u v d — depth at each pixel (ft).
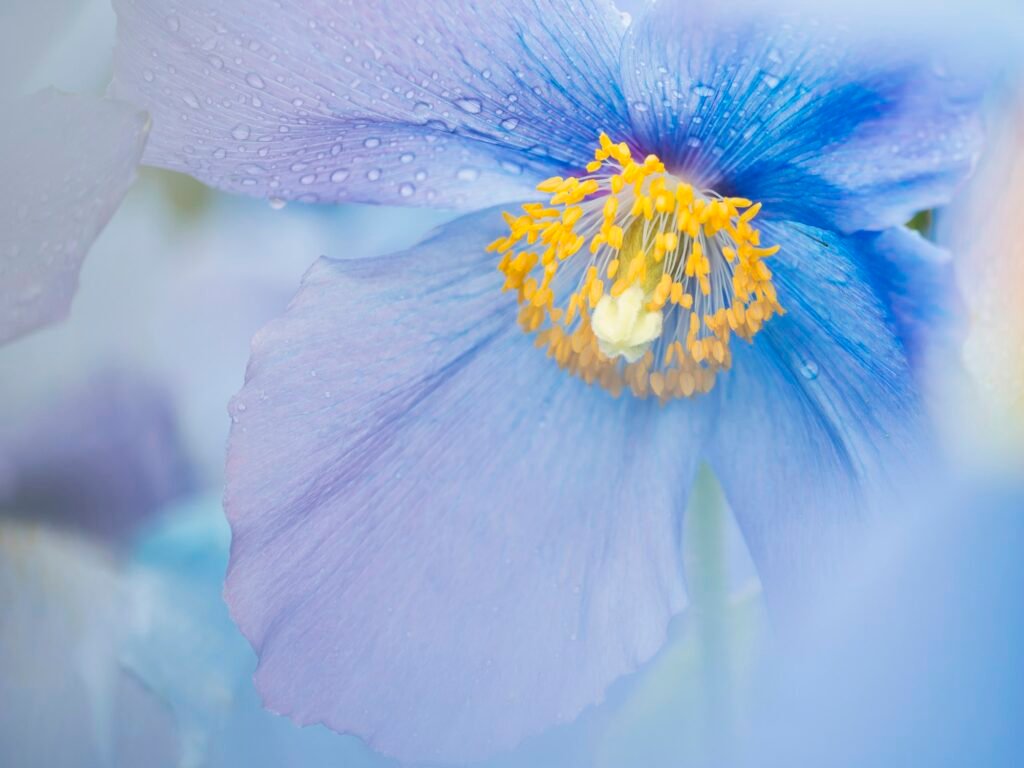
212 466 1.09
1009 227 0.84
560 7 0.86
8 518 1.05
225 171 0.90
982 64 0.81
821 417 0.90
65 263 0.84
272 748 0.97
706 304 0.92
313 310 0.90
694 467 0.92
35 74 0.94
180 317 1.08
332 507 0.90
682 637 0.94
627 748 0.93
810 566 0.89
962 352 0.82
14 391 1.05
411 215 1.09
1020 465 0.85
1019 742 0.84
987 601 0.85
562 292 0.93
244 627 0.89
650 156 0.89
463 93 0.88
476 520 0.92
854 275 0.86
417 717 0.91
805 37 0.83
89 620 1.01
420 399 0.91
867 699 0.86
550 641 0.92
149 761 0.98
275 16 0.86
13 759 0.98
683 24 0.84
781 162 0.87
